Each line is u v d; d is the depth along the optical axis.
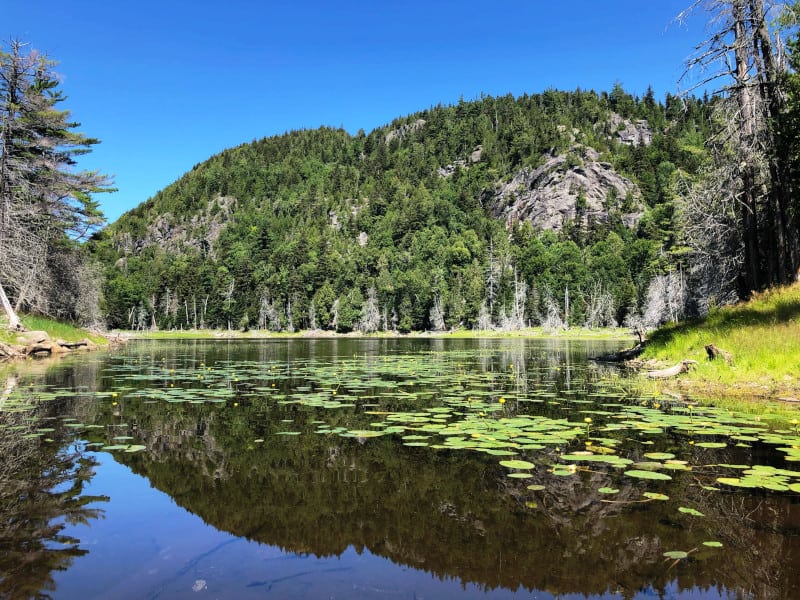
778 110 15.91
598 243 123.25
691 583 2.85
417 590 2.73
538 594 2.71
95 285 36.75
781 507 4.04
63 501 4.19
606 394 10.35
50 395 10.06
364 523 3.75
